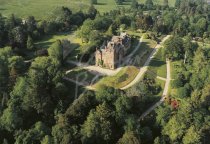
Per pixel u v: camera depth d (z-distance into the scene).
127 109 169.38
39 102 172.88
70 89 195.12
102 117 160.12
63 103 177.50
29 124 173.12
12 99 177.00
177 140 158.75
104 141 160.25
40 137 156.50
